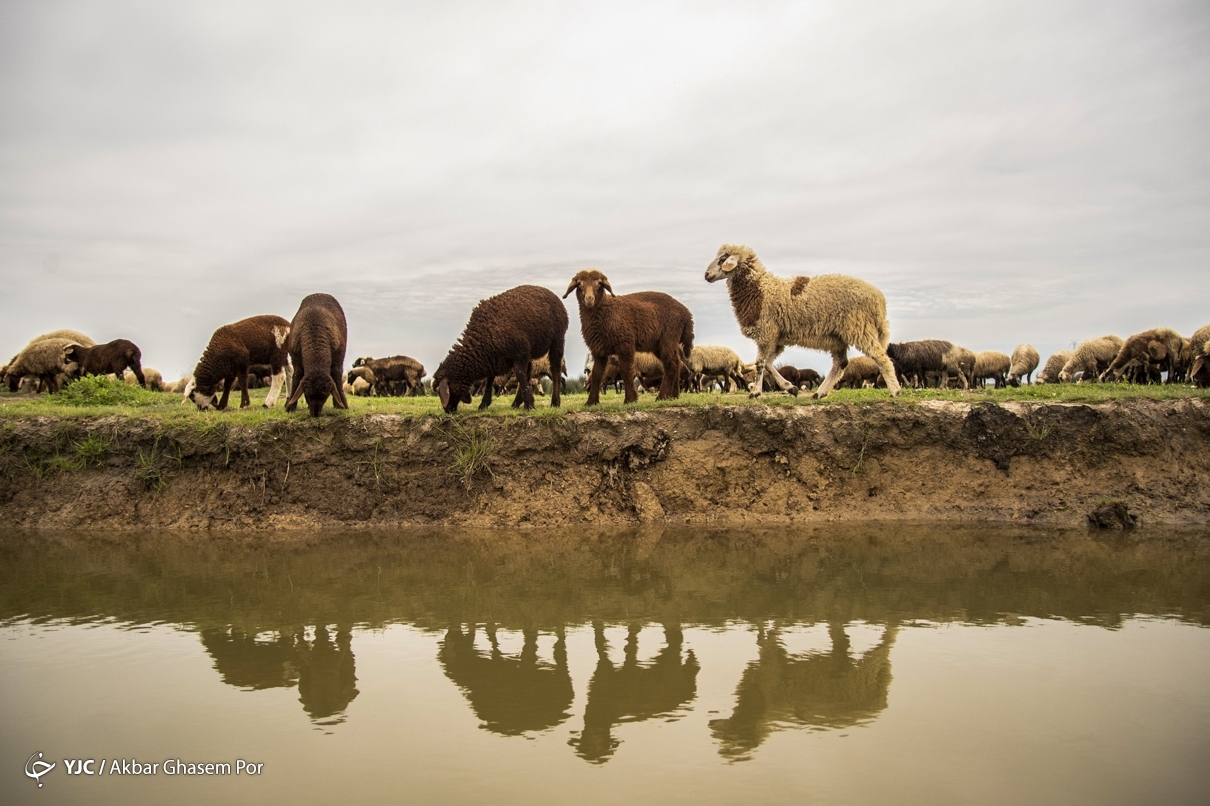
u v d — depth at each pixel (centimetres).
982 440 1215
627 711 544
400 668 622
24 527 1162
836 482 1206
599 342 1261
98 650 662
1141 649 647
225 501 1177
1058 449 1212
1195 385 1616
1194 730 502
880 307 1222
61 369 1927
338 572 912
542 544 1049
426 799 430
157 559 979
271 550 1023
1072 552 987
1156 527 1125
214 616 752
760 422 1211
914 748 483
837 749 484
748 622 727
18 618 748
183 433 1207
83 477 1212
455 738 505
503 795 433
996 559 954
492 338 1221
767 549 1010
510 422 1208
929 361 2566
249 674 611
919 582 855
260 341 1353
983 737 497
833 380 1301
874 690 571
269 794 437
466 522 1157
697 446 1208
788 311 1234
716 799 427
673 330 1340
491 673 611
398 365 2722
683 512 1185
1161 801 420
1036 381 3177
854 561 947
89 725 523
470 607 776
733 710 543
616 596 810
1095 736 495
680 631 704
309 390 1188
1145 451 1209
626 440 1192
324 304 1295
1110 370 2355
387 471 1188
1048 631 694
